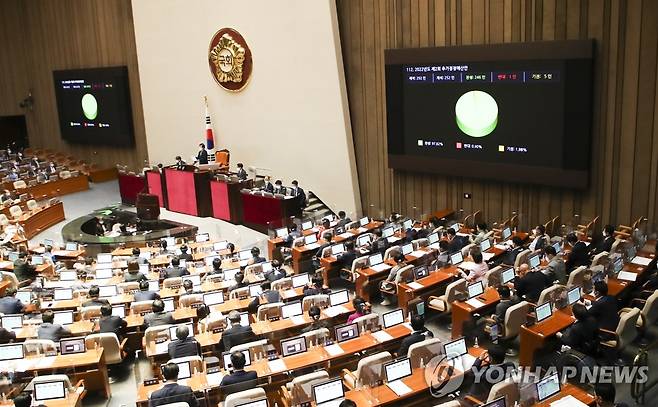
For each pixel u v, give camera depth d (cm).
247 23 2080
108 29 2689
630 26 1330
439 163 1689
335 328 894
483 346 948
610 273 1087
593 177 1441
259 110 2131
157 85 2455
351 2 1830
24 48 3114
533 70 1462
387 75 1745
